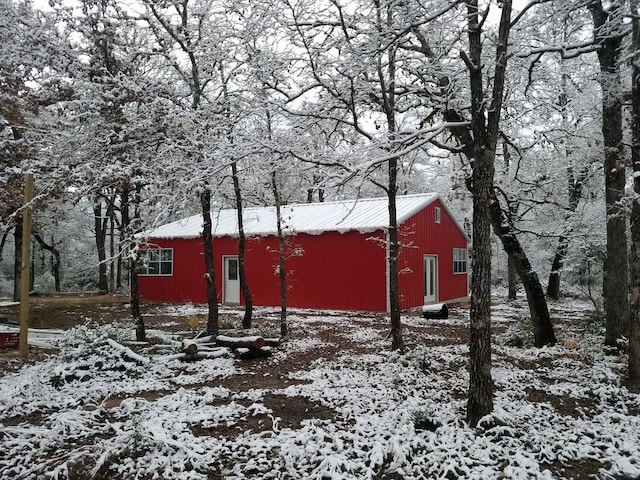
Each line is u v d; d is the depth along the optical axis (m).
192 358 8.05
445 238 19.25
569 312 15.52
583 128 10.55
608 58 7.94
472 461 4.12
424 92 8.10
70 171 8.20
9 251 28.92
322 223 16.50
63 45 8.52
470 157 7.71
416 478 3.95
